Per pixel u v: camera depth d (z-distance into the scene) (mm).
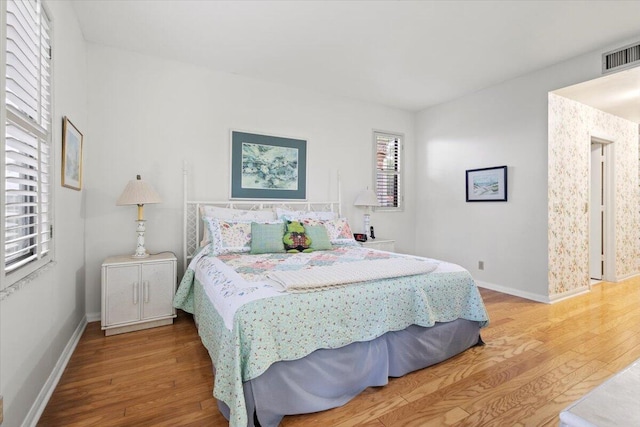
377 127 4562
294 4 2320
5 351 1216
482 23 2545
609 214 4391
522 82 3562
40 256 1564
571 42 2836
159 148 3141
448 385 1845
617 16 2438
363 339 1754
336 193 4219
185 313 3080
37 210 1544
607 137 4211
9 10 1255
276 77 3611
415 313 1965
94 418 1541
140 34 2725
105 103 2902
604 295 3691
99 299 2883
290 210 3553
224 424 1510
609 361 2119
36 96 1554
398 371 1915
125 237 3002
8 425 1245
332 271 1973
